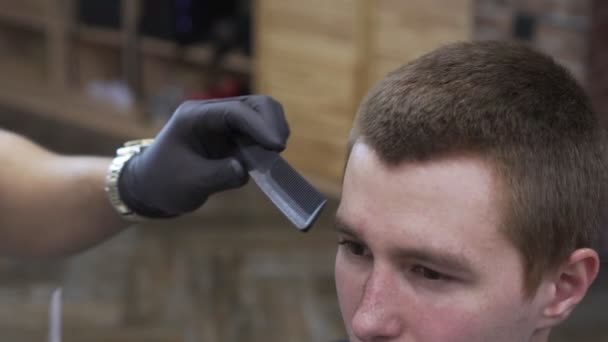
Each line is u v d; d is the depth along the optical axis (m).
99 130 5.50
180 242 4.15
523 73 0.96
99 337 3.39
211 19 5.28
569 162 0.96
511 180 0.89
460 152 0.88
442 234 0.88
